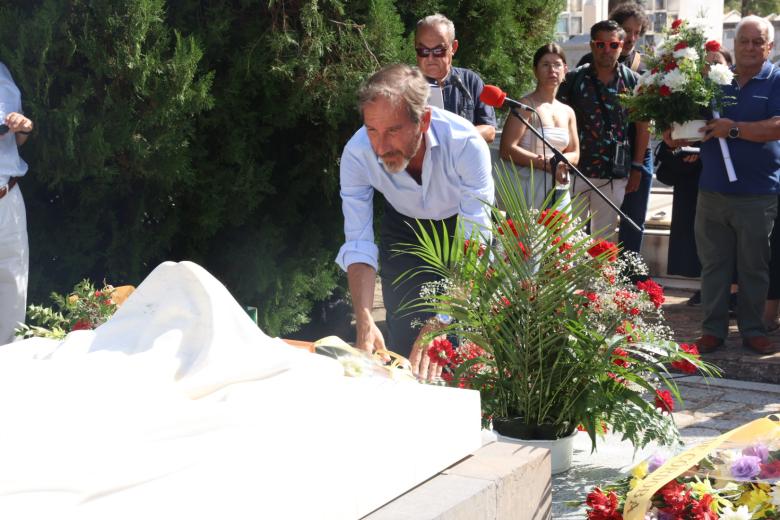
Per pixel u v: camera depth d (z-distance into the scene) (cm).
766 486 241
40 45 500
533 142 592
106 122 525
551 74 597
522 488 187
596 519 247
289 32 589
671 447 358
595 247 353
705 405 511
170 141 540
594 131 677
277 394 159
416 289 403
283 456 143
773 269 648
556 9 792
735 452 246
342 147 641
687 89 563
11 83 488
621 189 690
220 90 586
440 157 362
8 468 128
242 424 147
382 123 315
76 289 354
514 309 340
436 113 365
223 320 167
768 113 572
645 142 715
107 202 570
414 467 170
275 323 645
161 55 543
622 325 362
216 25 568
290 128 648
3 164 484
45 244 558
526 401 353
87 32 510
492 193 370
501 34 740
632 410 358
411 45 640
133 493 129
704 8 1248
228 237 633
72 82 522
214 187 591
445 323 358
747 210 579
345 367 198
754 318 596
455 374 350
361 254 355
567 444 357
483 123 548
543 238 329
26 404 144
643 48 592
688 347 361
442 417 179
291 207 652
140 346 170
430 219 372
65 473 129
